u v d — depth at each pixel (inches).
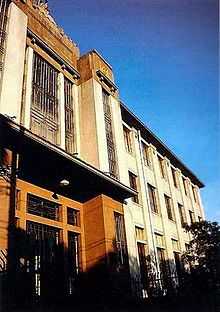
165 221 902.4
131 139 875.4
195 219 1192.8
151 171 945.5
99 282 510.9
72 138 665.0
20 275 401.1
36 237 462.0
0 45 519.2
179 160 1170.6
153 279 655.8
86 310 410.9
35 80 603.2
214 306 444.1
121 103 825.5
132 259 604.7
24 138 415.8
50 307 367.6
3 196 396.2
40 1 696.4
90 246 547.2
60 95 658.2
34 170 472.1
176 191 1102.4
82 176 526.3
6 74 494.6
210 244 613.6
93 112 687.1
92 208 575.8
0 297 332.5
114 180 578.6
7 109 469.7
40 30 663.1
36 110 578.9
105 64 809.5
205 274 561.6
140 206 787.4
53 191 516.7
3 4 565.9
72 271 513.7
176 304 456.1
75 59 768.9
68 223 539.8
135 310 462.3
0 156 407.5
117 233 602.5
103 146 661.9
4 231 382.9
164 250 853.2
